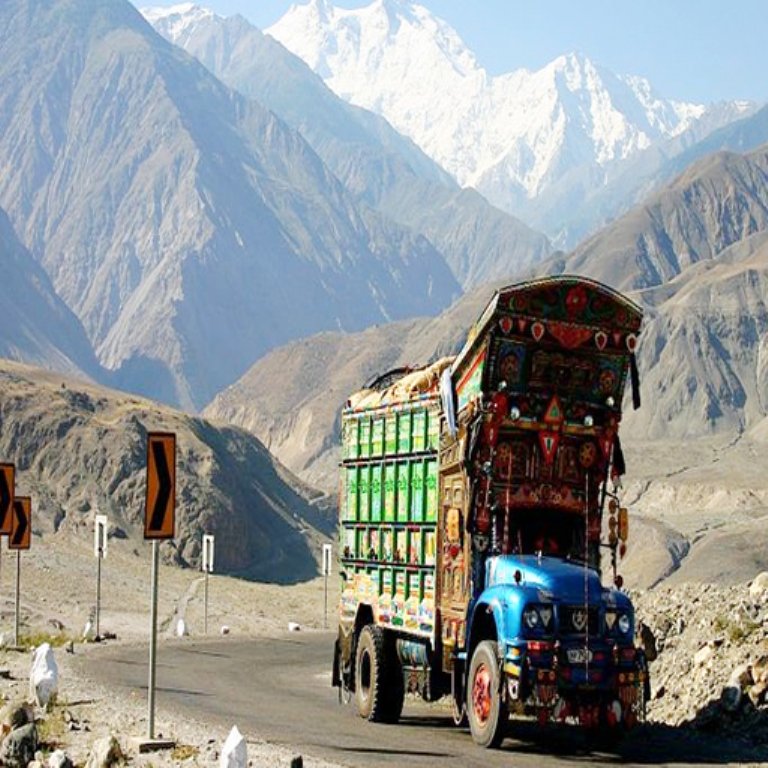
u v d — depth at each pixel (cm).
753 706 2659
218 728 2700
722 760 2348
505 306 2539
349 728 2825
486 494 2570
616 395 2636
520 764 2284
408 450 2900
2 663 4019
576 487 2630
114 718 2792
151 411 15475
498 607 2417
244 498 14800
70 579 8375
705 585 3494
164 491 2342
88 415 14800
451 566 2652
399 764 2258
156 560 2402
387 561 2984
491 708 2409
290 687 3834
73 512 12556
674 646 3170
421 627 2767
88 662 4431
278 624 7419
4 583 7800
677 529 16500
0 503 4275
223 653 5141
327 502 17575
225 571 13038
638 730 2709
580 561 2616
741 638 2909
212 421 17150
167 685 3747
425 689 2762
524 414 2583
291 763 2127
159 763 2217
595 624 2400
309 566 14175
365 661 3006
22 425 14275
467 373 2627
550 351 2581
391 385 3156
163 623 7112
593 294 2588
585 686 2362
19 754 2303
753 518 18150
